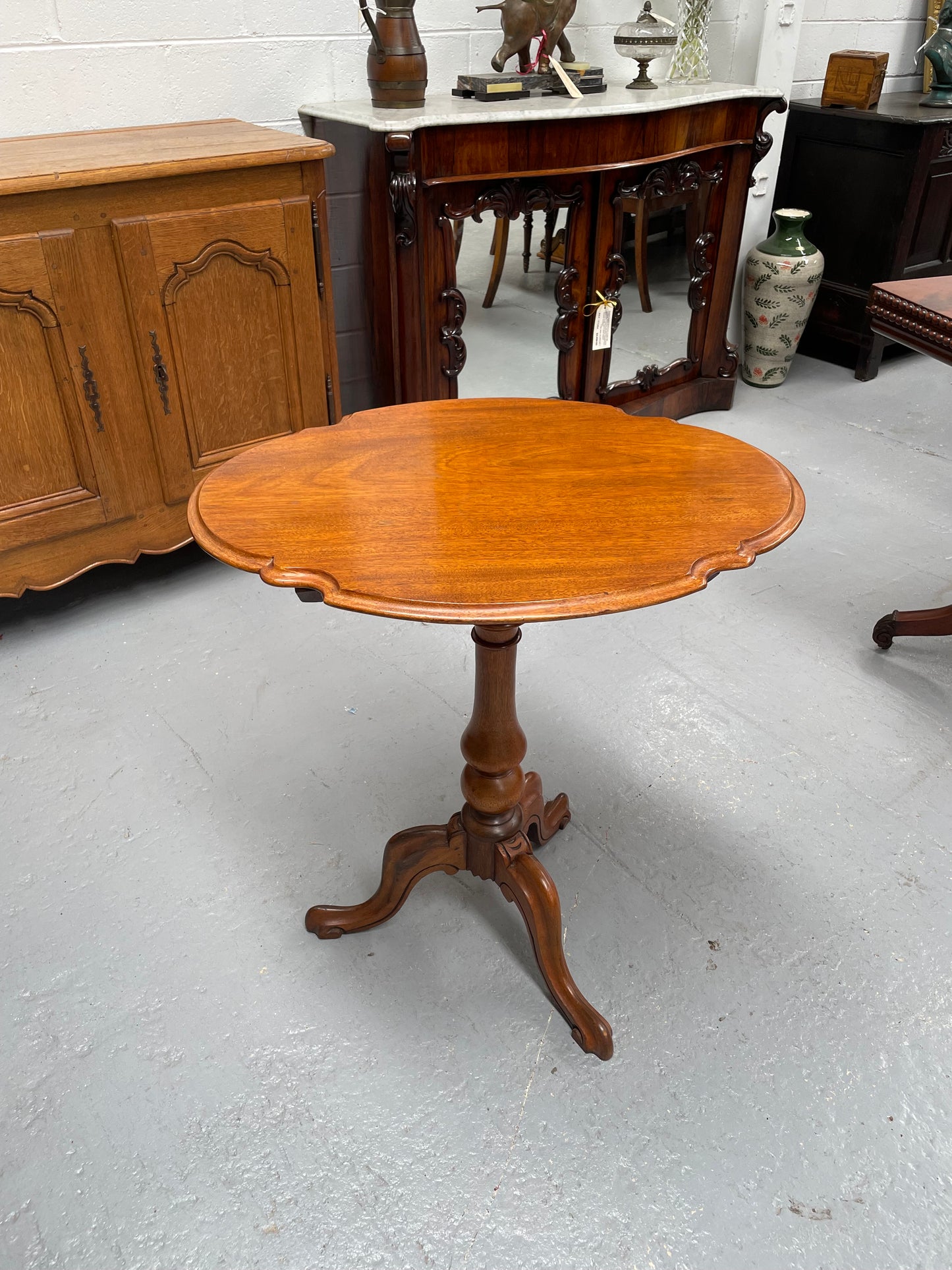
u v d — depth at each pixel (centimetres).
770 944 154
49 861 168
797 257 344
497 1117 129
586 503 117
